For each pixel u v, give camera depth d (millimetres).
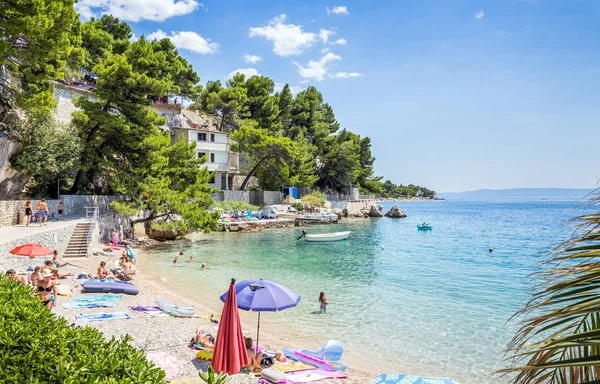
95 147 37750
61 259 25578
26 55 25000
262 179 75062
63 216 32906
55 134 33594
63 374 3736
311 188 86125
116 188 36344
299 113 90625
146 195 37438
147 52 38125
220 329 10398
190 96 82500
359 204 89750
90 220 30828
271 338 14961
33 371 3939
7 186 30016
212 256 33000
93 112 35312
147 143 37281
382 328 16125
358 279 25359
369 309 18703
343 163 89688
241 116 81125
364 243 44469
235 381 10328
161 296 20000
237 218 56000
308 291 22125
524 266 30531
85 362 3961
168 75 69875
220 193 63406
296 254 35281
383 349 14062
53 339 4266
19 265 20562
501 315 17781
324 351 12711
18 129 31406
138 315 15656
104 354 4176
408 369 12531
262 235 48688
